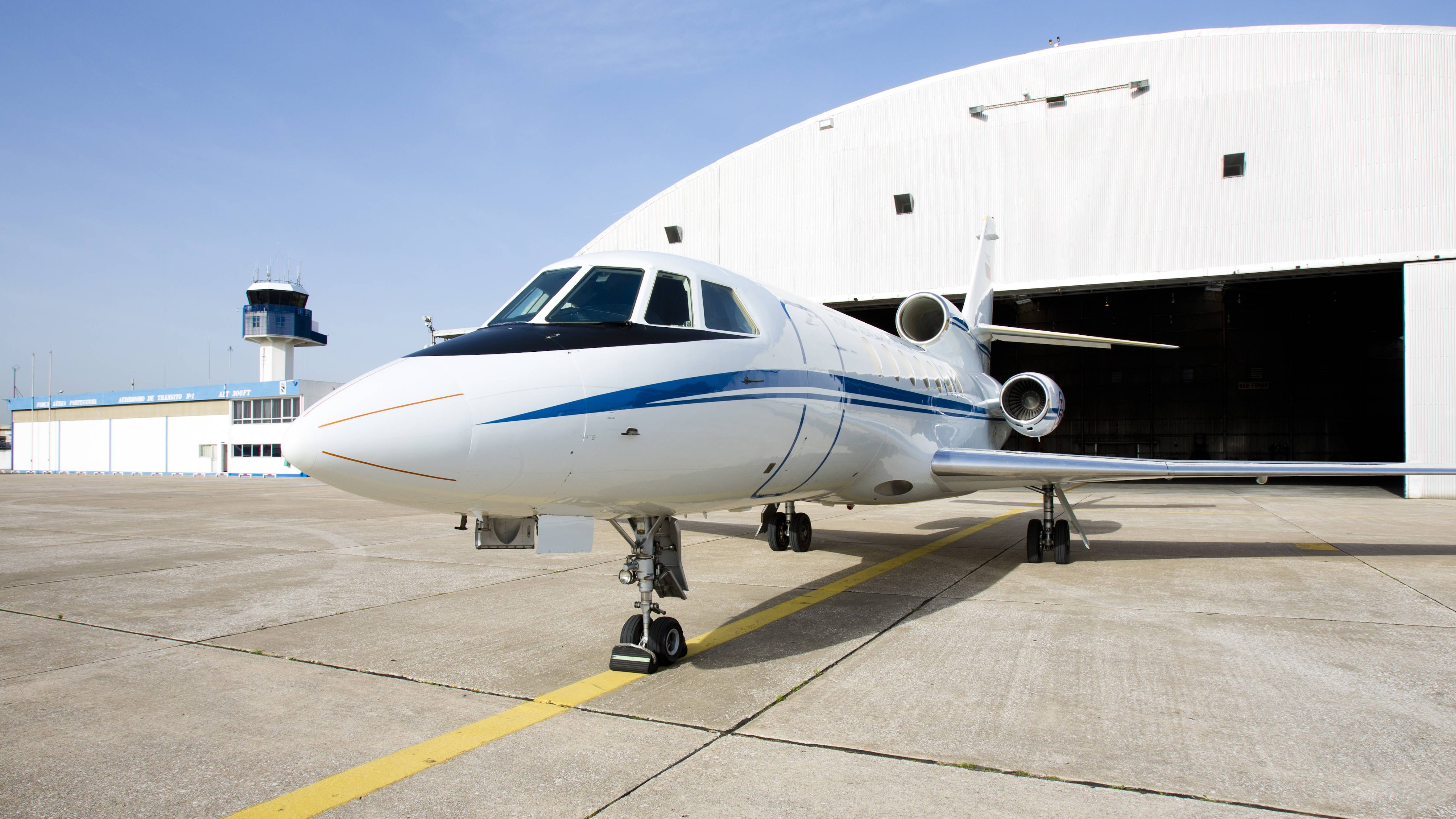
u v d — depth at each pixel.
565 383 4.11
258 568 8.97
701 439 4.71
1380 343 29.97
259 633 5.81
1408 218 19.33
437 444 3.73
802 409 5.61
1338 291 29.33
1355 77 19.77
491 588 7.61
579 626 5.93
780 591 7.30
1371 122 19.62
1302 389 30.88
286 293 47.62
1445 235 19.06
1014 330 12.52
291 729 3.80
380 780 3.20
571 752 3.47
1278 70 20.38
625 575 4.87
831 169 25.05
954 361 11.33
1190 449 32.12
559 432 4.02
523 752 3.48
